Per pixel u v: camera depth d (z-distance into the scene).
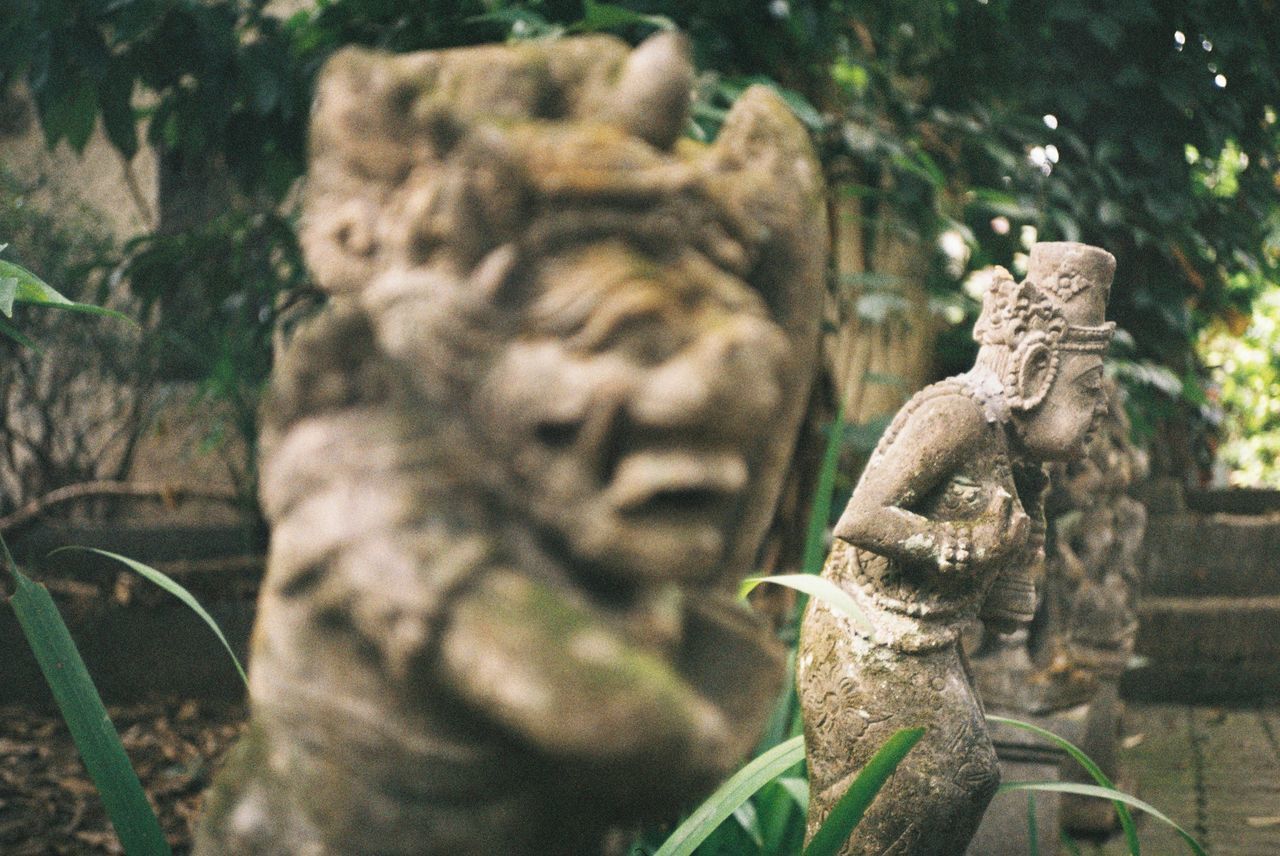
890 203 4.39
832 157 4.20
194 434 6.50
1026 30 4.72
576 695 0.78
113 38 4.03
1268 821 4.72
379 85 0.89
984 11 4.60
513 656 0.78
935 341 4.96
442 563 0.80
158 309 6.04
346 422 0.86
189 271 4.94
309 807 0.91
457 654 0.79
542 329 0.80
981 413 2.22
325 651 0.87
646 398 0.78
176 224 6.57
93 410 6.54
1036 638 3.87
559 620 0.80
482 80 0.91
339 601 0.84
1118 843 4.43
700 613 0.95
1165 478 7.84
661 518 0.81
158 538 5.98
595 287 0.80
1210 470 9.05
